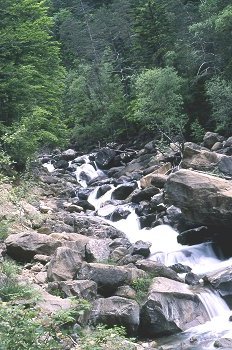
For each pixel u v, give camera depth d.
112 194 19.84
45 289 9.19
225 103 25.95
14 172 19.02
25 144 19.50
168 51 31.70
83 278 9.75
